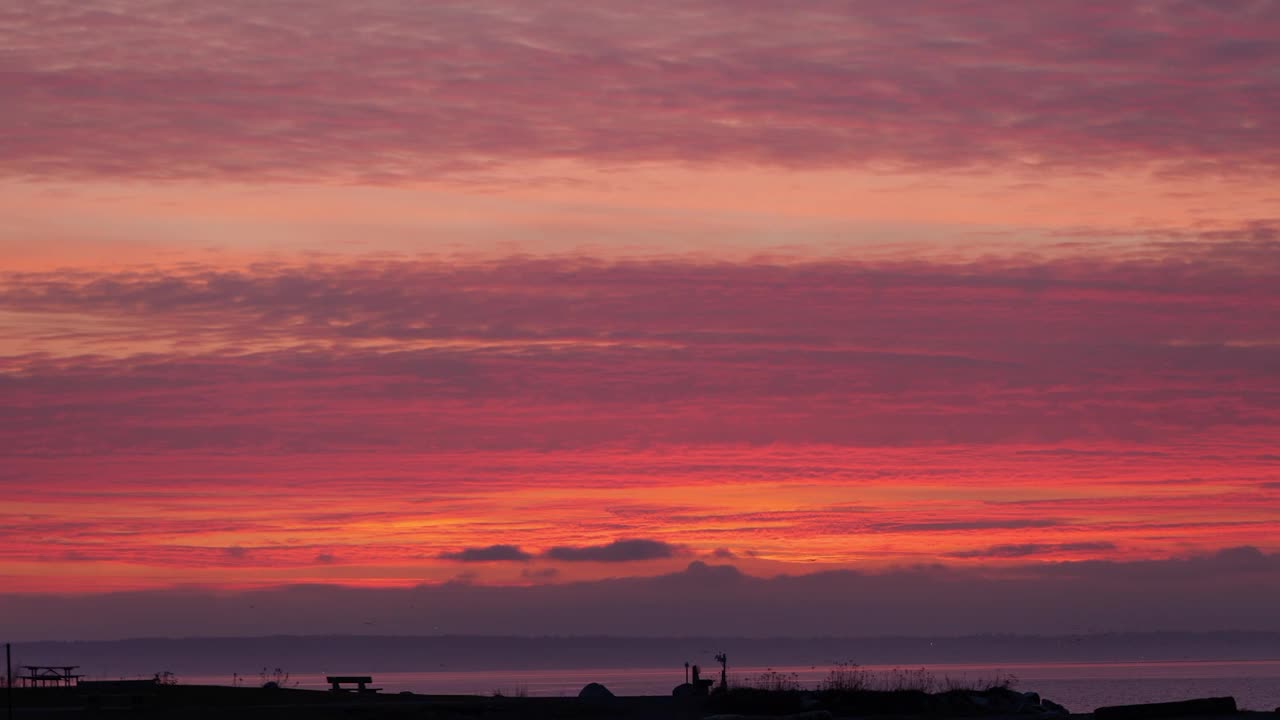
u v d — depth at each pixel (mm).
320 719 63906
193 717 63656
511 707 70438
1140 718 69250
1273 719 66812
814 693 71938
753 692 72000
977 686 103875
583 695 76812
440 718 65938
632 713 69625
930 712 69625
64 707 70438
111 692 77500
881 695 70375
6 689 78625
